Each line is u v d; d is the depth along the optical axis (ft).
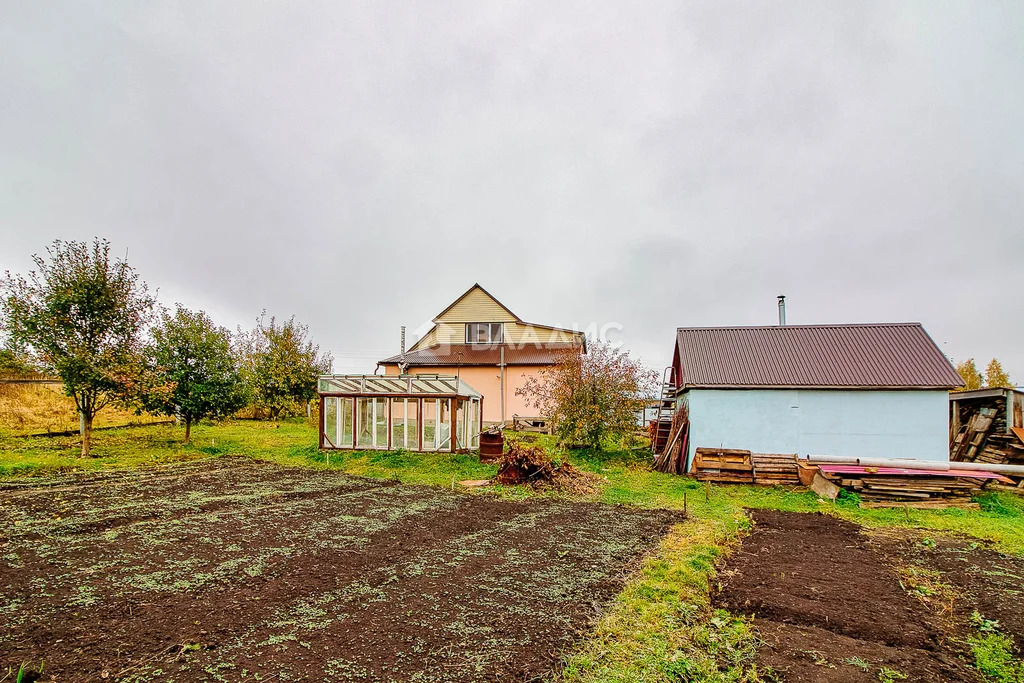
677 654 12.75
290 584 16.78
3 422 53.62
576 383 55.42
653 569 19.11
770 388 46.06
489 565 19.34
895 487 35.78
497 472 40.65
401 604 15.35
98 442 50.31
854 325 52.90
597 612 15.10
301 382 86.02
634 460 52.60
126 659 11.65
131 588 16.05
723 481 42.04
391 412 51.75
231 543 21.27
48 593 15.44
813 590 17.79
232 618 14.03
